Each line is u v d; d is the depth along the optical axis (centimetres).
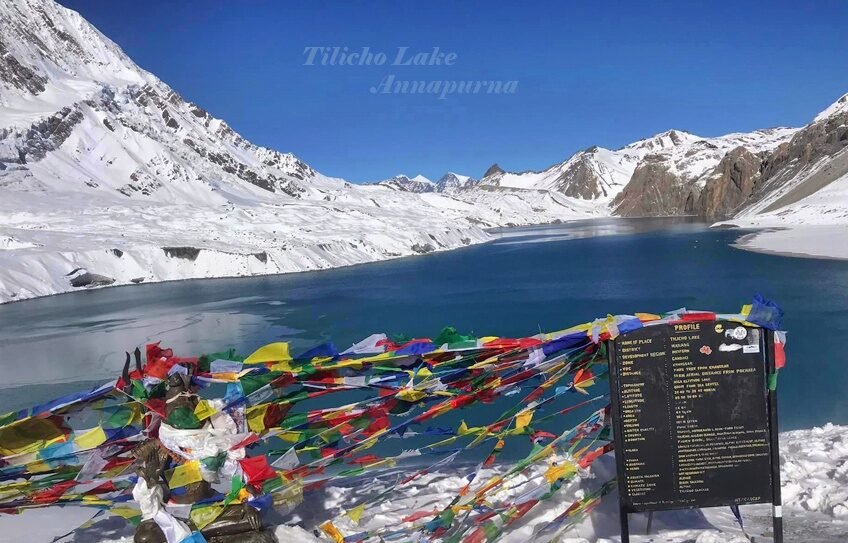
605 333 430
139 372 485
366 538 478
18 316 3581
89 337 2809
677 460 432
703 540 453
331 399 845
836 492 528
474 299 3391
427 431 537
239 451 453
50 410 464
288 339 2559
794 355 1744
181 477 437
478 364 480
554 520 476
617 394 431
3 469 466
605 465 576
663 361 429
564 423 1130
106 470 483
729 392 429
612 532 486
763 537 459
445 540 470
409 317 2925
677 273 3909
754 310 426
